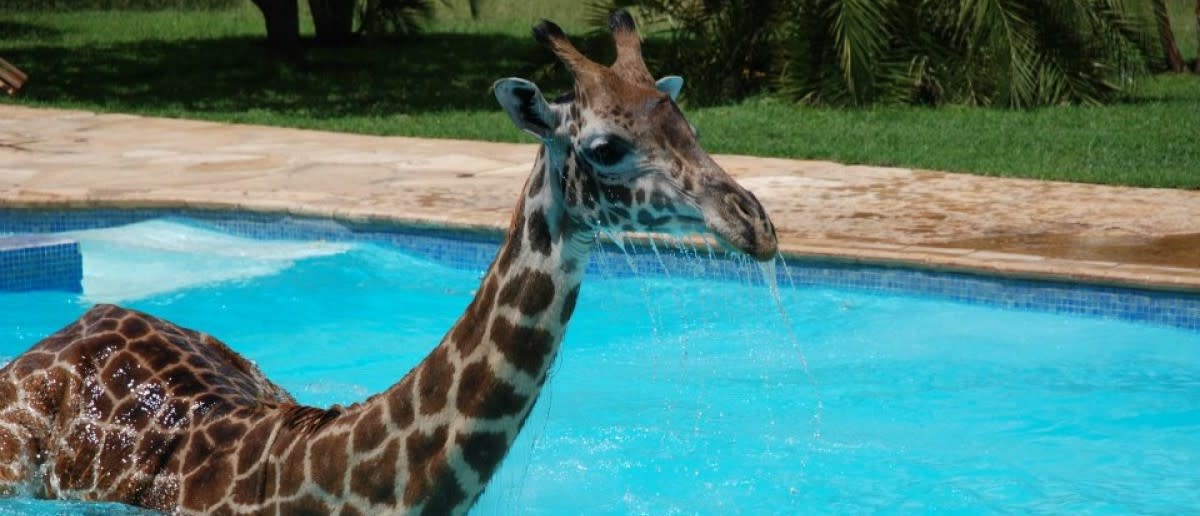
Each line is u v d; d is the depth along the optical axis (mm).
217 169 11852
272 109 16734
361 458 3975
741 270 9148
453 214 9734
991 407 7168
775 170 11867
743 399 7324
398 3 23484
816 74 16172
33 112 15664
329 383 7617
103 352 5016
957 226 9602
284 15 21062
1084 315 8328
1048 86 15867
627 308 8938
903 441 6719
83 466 4770
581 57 3502
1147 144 13219
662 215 3400
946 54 16078
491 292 3729
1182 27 23172
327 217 10047
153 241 10141
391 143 13555
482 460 3797
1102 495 6066
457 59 22266
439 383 3830
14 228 10422
